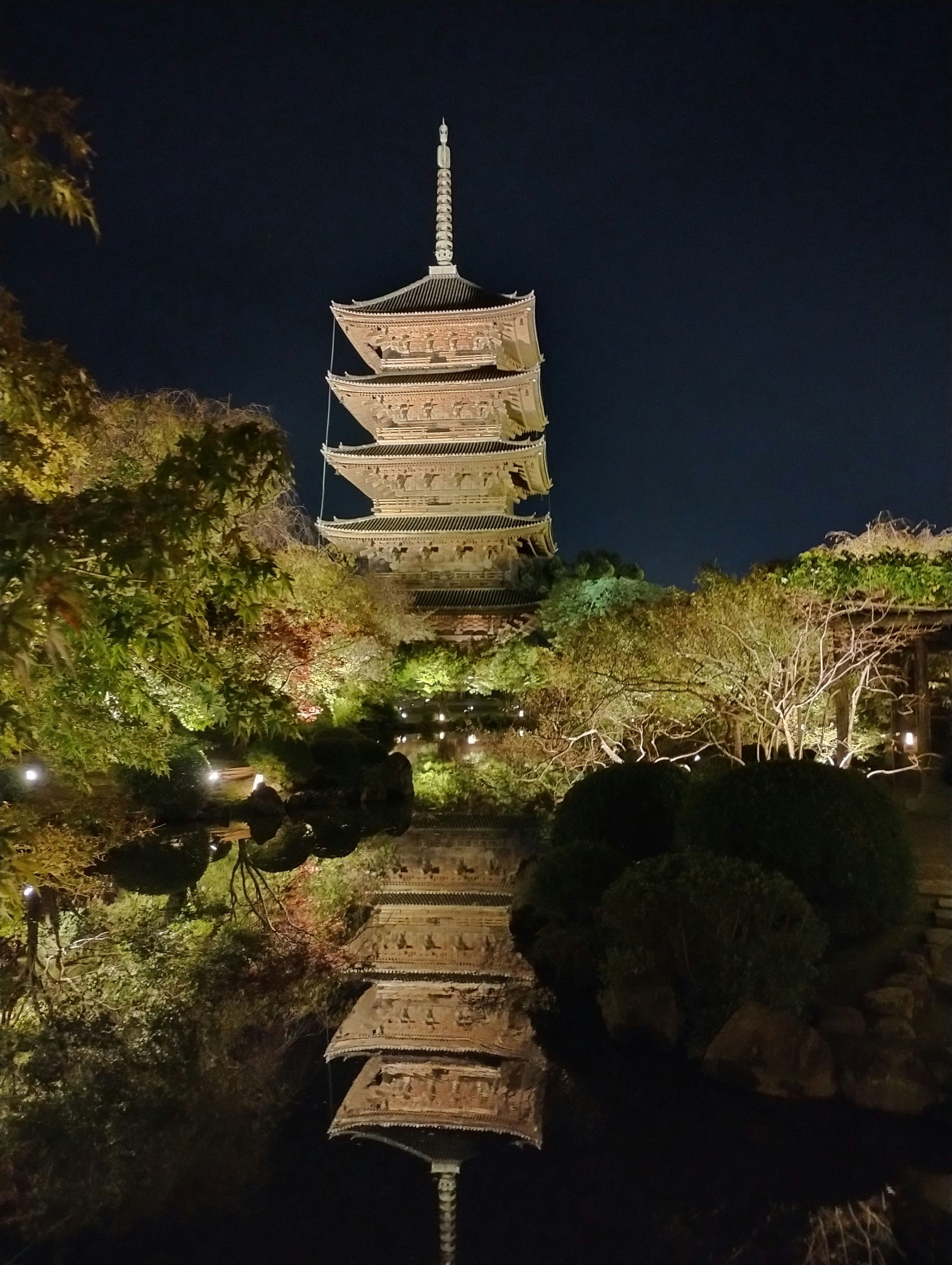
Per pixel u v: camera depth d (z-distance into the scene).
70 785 12.39
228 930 11.77
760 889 7.47
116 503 3.55
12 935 11.18
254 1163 6.18
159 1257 5.07
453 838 18.11
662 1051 7.30
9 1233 5.35
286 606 16.83
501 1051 7.87
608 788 11.55
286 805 20.38
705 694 14.62
